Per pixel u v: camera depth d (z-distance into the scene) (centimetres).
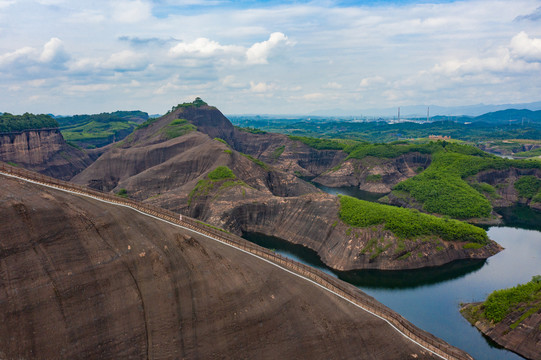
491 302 6525
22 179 5344
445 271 8875
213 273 4728
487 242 10169
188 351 3978
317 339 4444
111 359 3694
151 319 4072
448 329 6359
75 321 3694
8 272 3597
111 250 4391
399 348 4666
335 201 11188
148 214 6100
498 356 5612
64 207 4475
